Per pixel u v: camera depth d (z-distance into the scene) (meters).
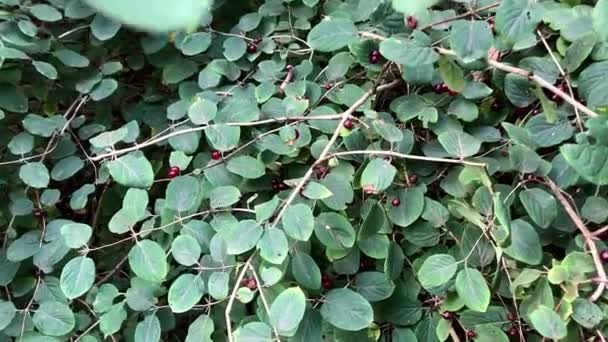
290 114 0.44
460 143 0.40
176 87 0.56
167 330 0.42
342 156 0.42
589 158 0.29
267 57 0.54
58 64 0.51
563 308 0.33
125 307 0.41
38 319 0.40
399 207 0.40
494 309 0.37
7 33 0.48
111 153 0.43
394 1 0.28
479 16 0.44
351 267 0.39
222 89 0.51
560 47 0.43
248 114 0.44
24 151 0.46
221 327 0.40
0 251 0.45
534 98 0.42
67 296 0.38
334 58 0.49
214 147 0.42
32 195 0.48
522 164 0.38
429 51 0.39
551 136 0.40
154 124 0.53
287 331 0.31
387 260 0.38
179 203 0.41
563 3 0.46
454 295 0.38
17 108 0.48
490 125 0.44
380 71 0.45
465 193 0.40
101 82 0.52
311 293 0.37
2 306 0.41
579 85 0.41
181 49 0.51
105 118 0.54
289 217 0.35
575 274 0.34
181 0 0.15
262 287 0.36
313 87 0.48
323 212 0.40
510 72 0.42
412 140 0.42
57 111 0.53
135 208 0.40
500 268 0.37
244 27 0.53
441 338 0.37
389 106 0.47
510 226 0.34
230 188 0.41
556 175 0.39
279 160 0.45
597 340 0.34
